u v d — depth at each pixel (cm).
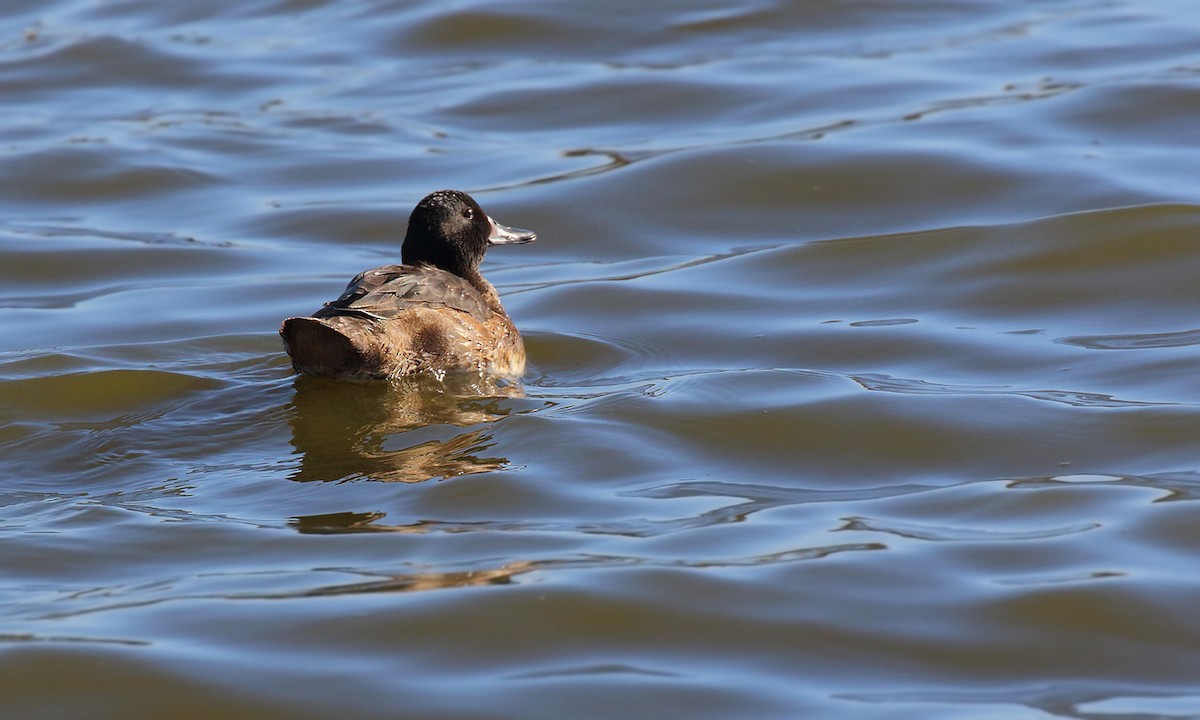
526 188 2177
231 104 2555
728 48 2677
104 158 2314
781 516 1190
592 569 1081
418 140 2373
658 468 1288
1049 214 1998
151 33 2873
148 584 1067
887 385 1493
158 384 1493
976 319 1711
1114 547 1119
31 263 1972
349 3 2975
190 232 2086
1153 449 1310
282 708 920
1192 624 1018
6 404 1438
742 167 2189
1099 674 967
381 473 1266
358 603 1032
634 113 2434
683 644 996
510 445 1327
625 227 2069
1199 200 1997
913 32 2727
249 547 1124
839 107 2403
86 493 1238
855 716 915
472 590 1048
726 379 1494
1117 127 2262
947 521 1178
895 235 1956
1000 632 1011
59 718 910
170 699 927
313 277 1917
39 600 1044
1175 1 2831
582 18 2800
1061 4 2852
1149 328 1652
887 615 1030
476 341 1507
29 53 2769
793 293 1817
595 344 1658
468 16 2814
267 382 1498
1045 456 1308
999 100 2384
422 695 934
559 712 917
